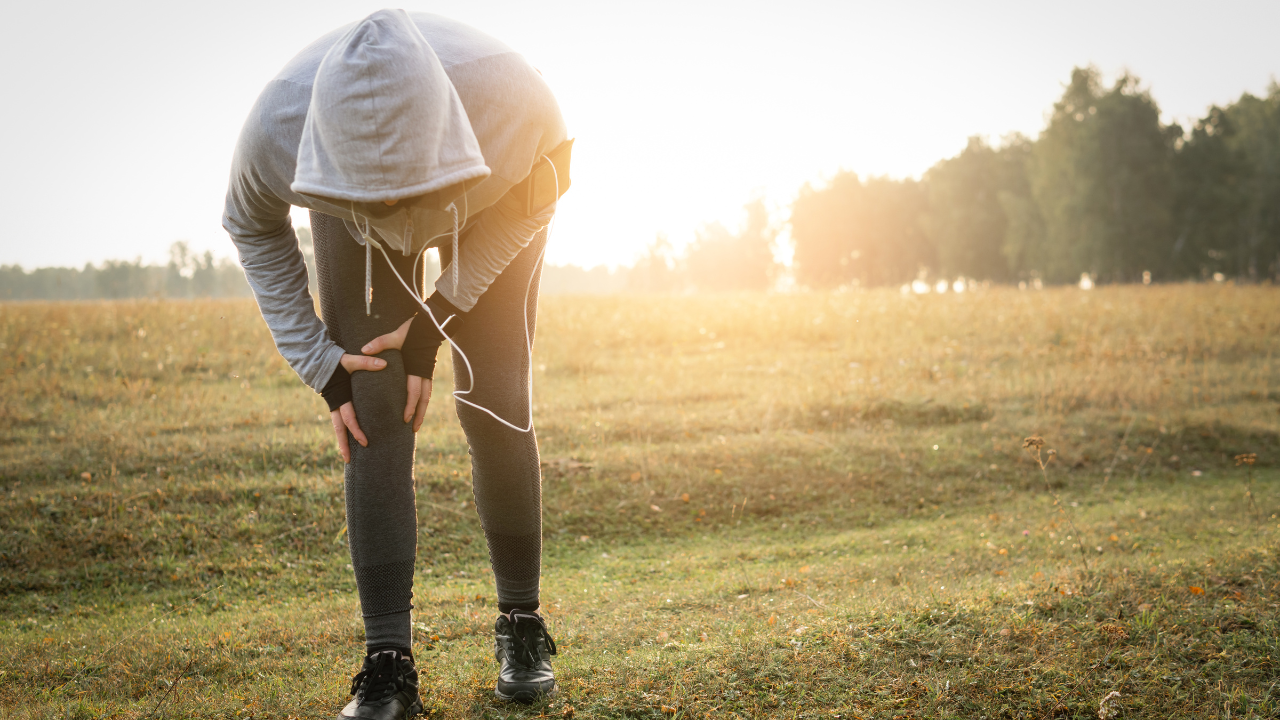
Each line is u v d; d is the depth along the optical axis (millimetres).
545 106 1465
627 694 1748
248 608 3289
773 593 2988
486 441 1707
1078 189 41219
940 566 3352
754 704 1707
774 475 5242
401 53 1214
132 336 9688
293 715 1720
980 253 55938
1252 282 38625
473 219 1552
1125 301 15742
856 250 73875
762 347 10812
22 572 3668
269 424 6008
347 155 1203
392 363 1568
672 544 4332
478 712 1674
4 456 5039
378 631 1591
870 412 6746
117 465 4914
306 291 1629
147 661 2285
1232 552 2820
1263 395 7738
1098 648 1951
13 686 2121
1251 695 1729
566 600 2994
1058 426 6410
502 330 1678
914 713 1674
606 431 6039
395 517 1590
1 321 10977
